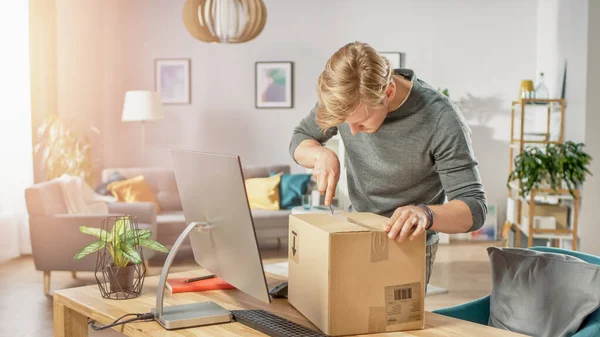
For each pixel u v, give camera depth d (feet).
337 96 5.06
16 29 20.38
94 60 23.21
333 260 4.91
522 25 23.39
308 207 20.04
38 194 15.96
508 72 23.50
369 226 5.21
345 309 4.99
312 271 5.23
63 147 21.39
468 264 19.06
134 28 24.07
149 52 24.20
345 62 5.09
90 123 23.12
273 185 21.30
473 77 23.59
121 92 24.09
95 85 23.29
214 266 6.20
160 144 24.40
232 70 24.27
